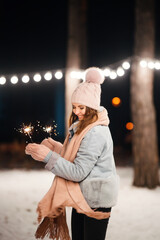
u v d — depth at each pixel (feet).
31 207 19.52
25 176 31.99
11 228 15.38
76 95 7.47
